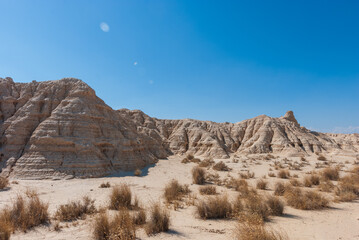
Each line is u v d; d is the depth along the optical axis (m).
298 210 10.77
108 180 19.47
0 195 13.09
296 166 31.72
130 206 10.41
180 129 65.50
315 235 7.45
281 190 14.27
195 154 56.09
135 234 6.82
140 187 16.86
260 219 8.30
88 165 20.95
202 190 14.61
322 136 75.69
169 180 20.88
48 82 27.16
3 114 23.89
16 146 21.17
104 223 6.80
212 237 7.12
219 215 9.45
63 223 8.23
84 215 9.01
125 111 60.41
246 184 16.81
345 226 8.47
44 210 8.48
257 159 46.88
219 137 67.00
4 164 19.88
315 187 16.97
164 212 8.10
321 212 10.45
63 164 20.09
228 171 28.55
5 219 7.40
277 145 58.59
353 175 20.72
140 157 30.77
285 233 7.50
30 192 13.56
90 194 13.96
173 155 55.78
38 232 7.26
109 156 24.59
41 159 19.91
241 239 6.12
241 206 9.88
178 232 7.55
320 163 35.25
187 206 11.20
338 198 13.00
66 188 15.88
